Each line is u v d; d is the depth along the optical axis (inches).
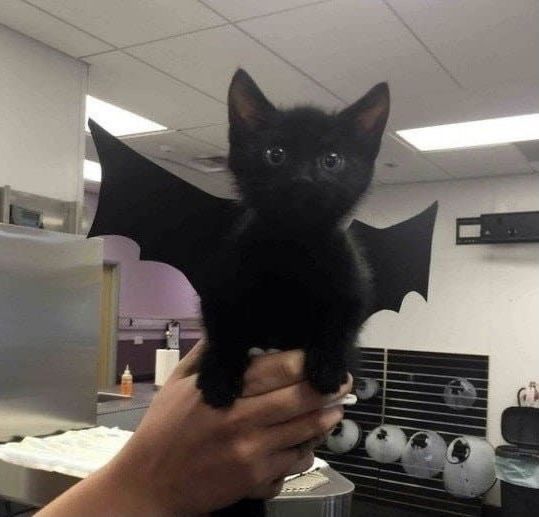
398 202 172.2
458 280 162.7
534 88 97.0
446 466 142.6
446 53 85.1
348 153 28.0
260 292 24.1
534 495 129.6
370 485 158.7
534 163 143.9
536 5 70.9
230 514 27.1
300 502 41.6
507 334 155.7
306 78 95.7
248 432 22.1
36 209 82.1
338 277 24.3
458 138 124.9
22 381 68.8
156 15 76.7
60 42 86.3
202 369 23.3
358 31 79.3
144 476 23.2
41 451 48.0
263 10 74.4
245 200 27.6
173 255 30.9
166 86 100.4
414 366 163.2
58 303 73.4
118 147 34.8
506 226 152.4
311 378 22.6
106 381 200.1
